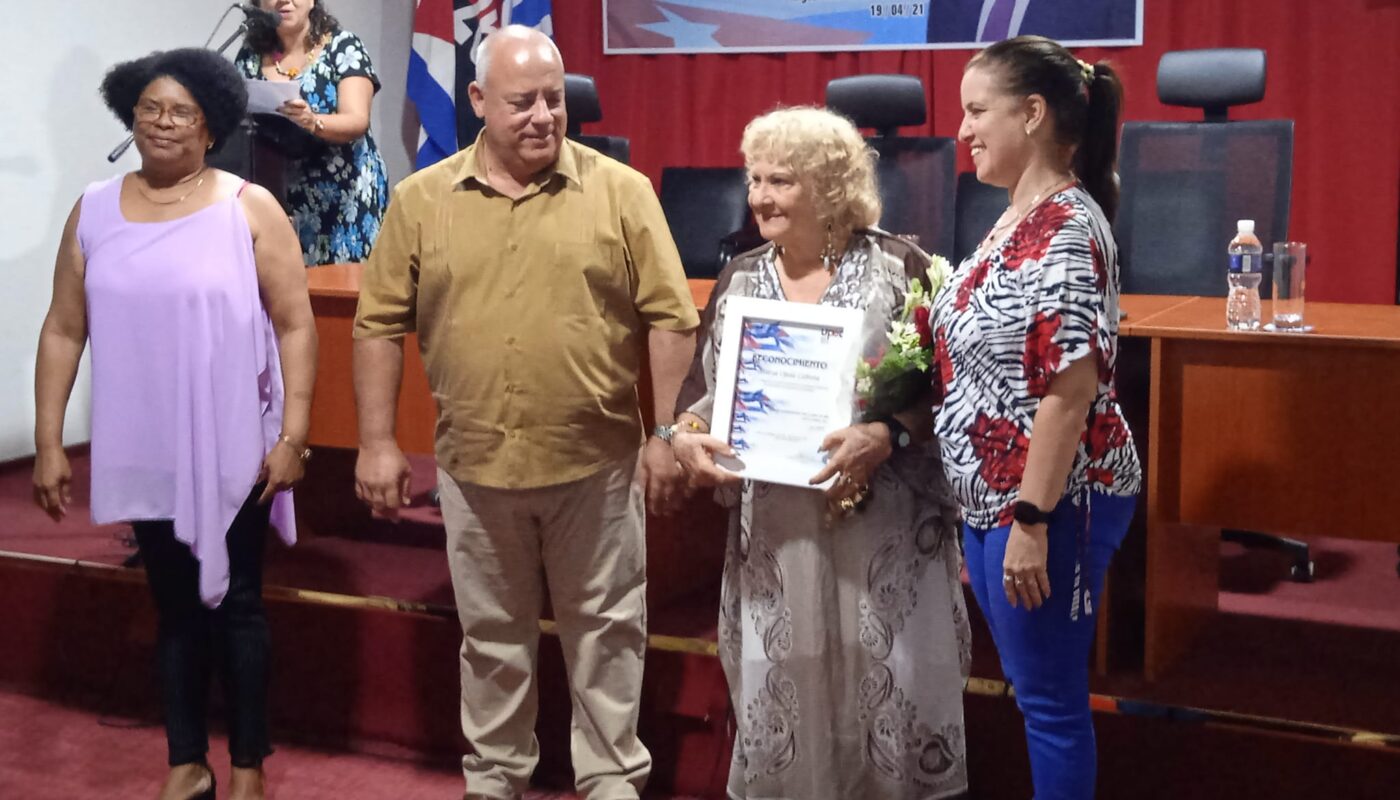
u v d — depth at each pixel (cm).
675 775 291
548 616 307
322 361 320
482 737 260
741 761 242
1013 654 203
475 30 602
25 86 459
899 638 231
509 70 228
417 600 316
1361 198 514
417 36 606
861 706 234
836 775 237
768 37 598
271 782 298
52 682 349
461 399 244
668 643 288
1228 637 293
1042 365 189
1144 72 543
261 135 351
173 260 252
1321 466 244
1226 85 403
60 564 344
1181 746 254
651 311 243
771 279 231
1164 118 541
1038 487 189
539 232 238
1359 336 238
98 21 484
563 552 251
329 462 373
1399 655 280
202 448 251
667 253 242
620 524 251
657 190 630
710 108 614
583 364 241
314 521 374
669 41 614
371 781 299
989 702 267
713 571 332
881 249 227
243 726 269
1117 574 270
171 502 256
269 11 402
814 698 231
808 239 226
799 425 225
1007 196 448
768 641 234
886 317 224
